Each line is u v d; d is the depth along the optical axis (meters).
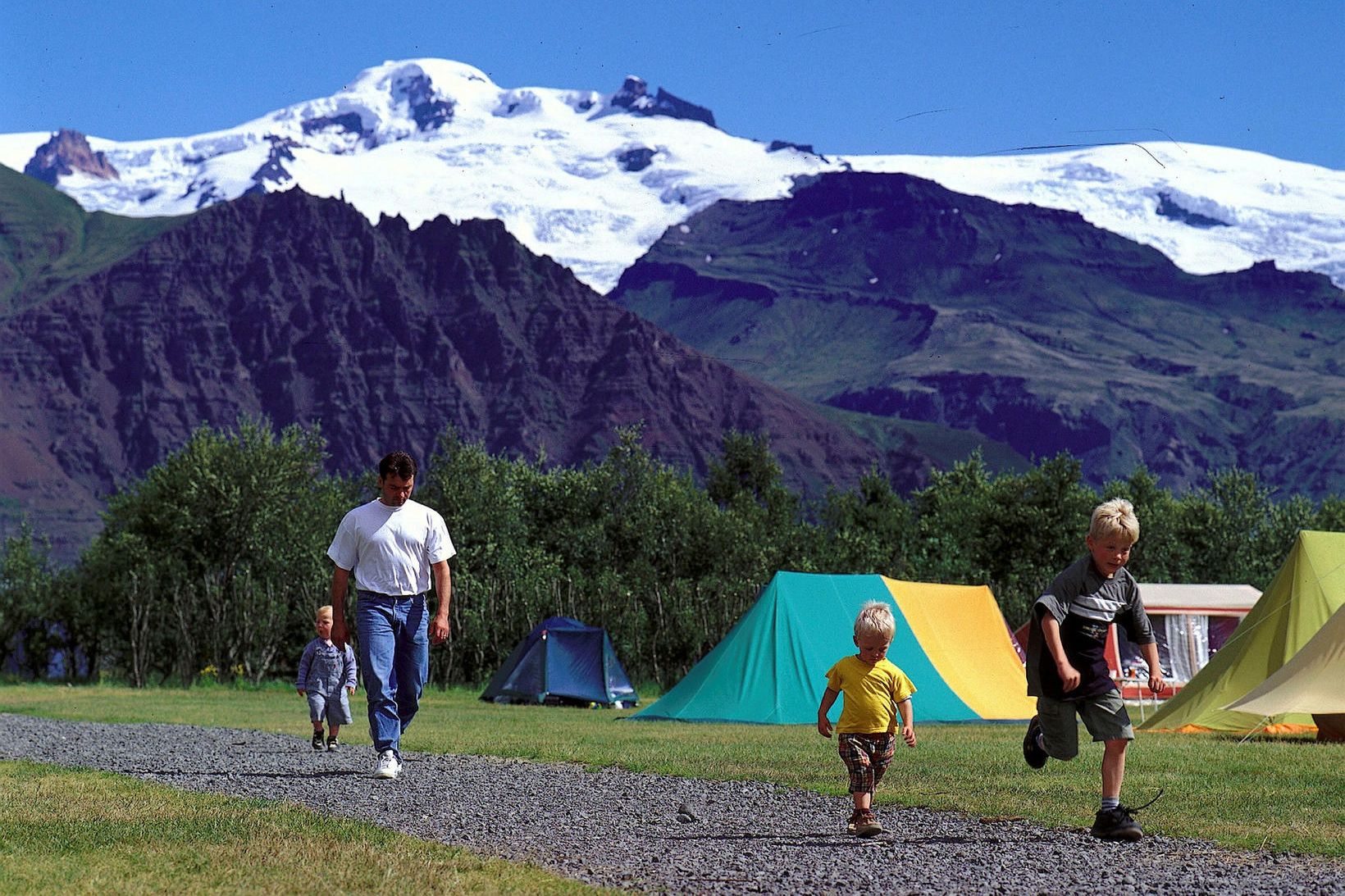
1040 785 13.55
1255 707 15.70
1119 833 10.09
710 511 71.94
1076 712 10.60
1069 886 8.34
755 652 27.73
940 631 28.91
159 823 10.26
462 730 22.47
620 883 8.42
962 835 10.41
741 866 9.02
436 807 11.75
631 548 73.38
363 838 9.69
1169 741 20.30
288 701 36.31
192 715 27.16
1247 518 85.69
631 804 12.05
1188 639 41.97
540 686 39.50
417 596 14.31
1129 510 10.57
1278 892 8.15
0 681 57.38
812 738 20.91
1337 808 11.74
